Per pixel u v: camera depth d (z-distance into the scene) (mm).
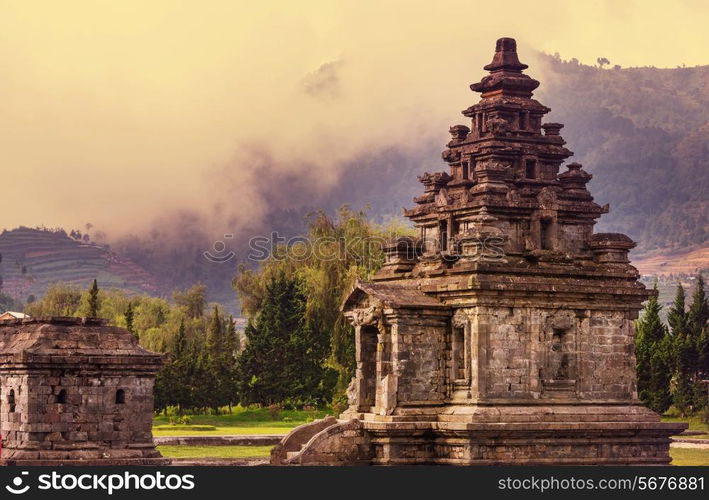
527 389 83875
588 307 86125
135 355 82500
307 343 153250
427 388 84562
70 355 80875
